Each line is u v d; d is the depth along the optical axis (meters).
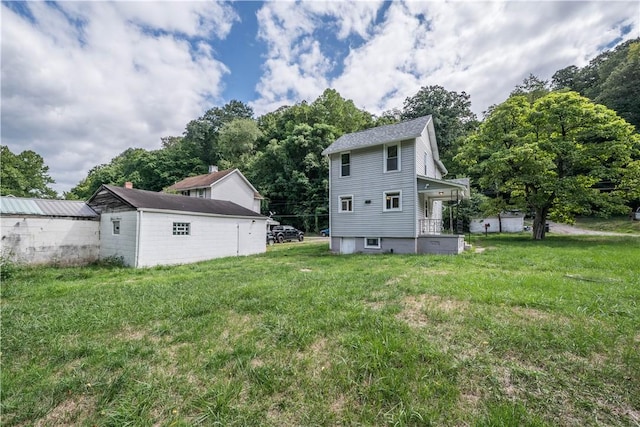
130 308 4.75
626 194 15.49
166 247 11.85
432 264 8.69
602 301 4.31
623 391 2.19
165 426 1.99
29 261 10.62
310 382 2.42
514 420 1.87
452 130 36.84
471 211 27.39
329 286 5.87
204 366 2.75
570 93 16.11
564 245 13.15
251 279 7.11
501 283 5.61
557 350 2.86
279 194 33.84
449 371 2.50
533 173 16.16
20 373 2.75
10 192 28.81
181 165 40.78
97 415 2.14
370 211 14.05
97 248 12.50
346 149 14.45
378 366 2.59
